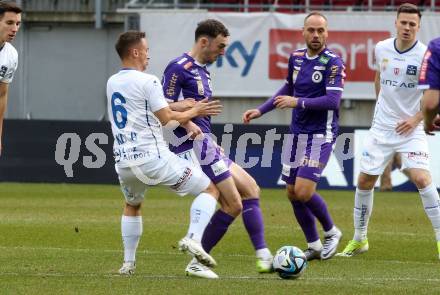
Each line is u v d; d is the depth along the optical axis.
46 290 21.17
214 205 23.28
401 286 22.38
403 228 37.78
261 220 24.41
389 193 55.91
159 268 25.48
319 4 69.81
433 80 19.98
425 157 28.94
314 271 25.55
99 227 36.47
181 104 24.08
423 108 20.17
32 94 74.75
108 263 26.44
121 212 42.34
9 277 23.27
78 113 74.88
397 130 28.44
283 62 64.31
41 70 74.69
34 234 34.00
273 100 29.48
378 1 68.94
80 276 23.53
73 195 51.12
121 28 74.19
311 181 28.25
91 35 74.38
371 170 29.08
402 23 28.55
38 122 58.62
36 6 74.56
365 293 21.11
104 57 74.50
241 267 26.17
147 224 37.88
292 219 40.62
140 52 23.23
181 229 36.25
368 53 63.81
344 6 68.06
